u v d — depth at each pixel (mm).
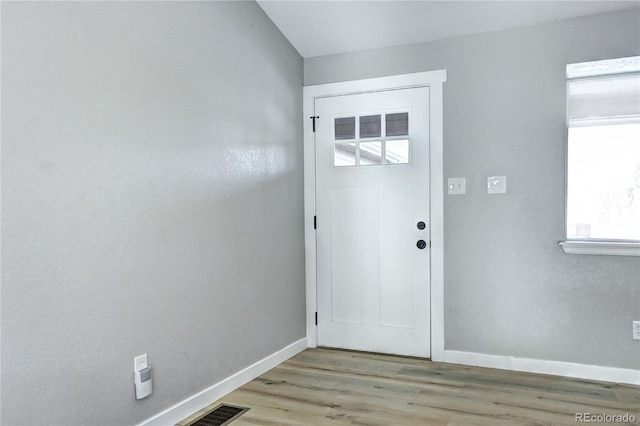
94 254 1878
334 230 3496
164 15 2252
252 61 2939
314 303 3562
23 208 1622
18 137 1610
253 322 2914
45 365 1689
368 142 3389
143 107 2123
